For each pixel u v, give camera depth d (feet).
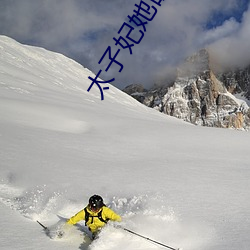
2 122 71.36
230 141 73.97
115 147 59.16
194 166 44.45
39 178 33.35
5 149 46.21
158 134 78.28
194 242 18.69
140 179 35.37
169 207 25.03
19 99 115.14
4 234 18.53
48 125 81.66
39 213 23.38
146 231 19.57
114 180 34.47
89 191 29.71
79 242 18.71
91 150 54.19
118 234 18.67
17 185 30.71
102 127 87.20
